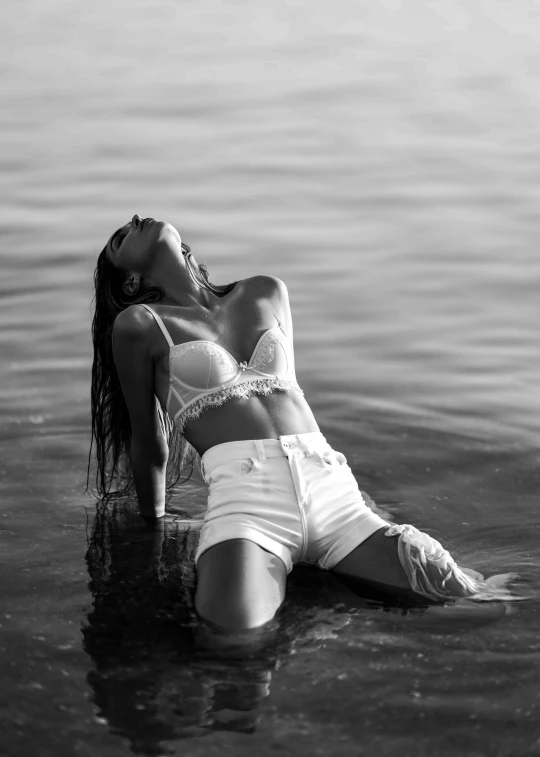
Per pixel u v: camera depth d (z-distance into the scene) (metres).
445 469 4.04
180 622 2.92
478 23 14.23
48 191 7.92
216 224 7.23
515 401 4.72
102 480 3.90
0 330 5.52
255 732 2.40
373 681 2.59
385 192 7.91
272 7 15.88
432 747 2.34
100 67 12.08
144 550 3.44
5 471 4.05
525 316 5.77
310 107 10.25
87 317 5.71
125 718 2.46
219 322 3.54
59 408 4.64
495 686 2.56
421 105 10.28
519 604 2.99
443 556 3.08
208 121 9.81
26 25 14.80
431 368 5.12
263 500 3.17
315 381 4.97
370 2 16.03
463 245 6.87
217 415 3.35
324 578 3.18
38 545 3.46
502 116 9.88
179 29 14.30
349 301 6.00
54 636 2.84
